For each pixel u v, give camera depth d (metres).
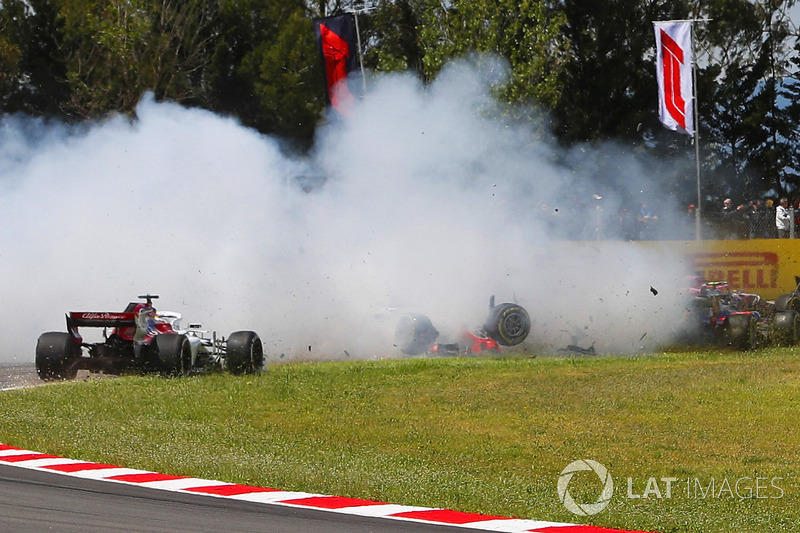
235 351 56.75
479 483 35.06
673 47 102.81
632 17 151.75
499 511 30.83
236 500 30.64
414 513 30.12
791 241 90.81
